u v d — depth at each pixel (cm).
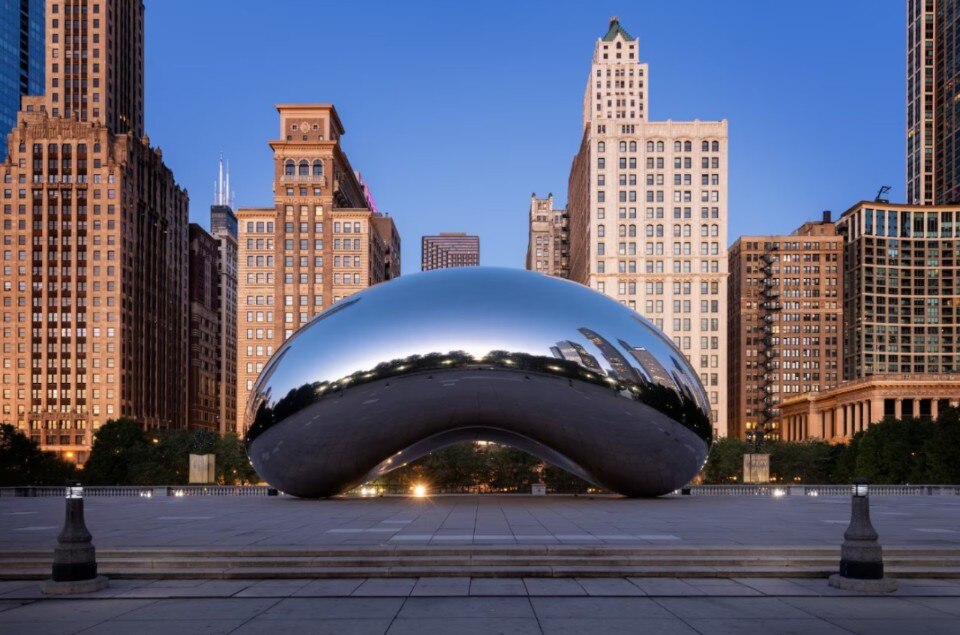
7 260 12169
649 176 11756
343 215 12431
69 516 938
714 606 830
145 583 966
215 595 888
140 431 8100
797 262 16638
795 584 945
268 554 1047
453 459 5847
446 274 2012
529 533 1248
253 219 12456
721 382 11344
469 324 1823
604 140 11838
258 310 12294
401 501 2209
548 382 1814
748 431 10788
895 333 18312
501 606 829
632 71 16250
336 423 1888
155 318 13738
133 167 12875
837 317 16488
